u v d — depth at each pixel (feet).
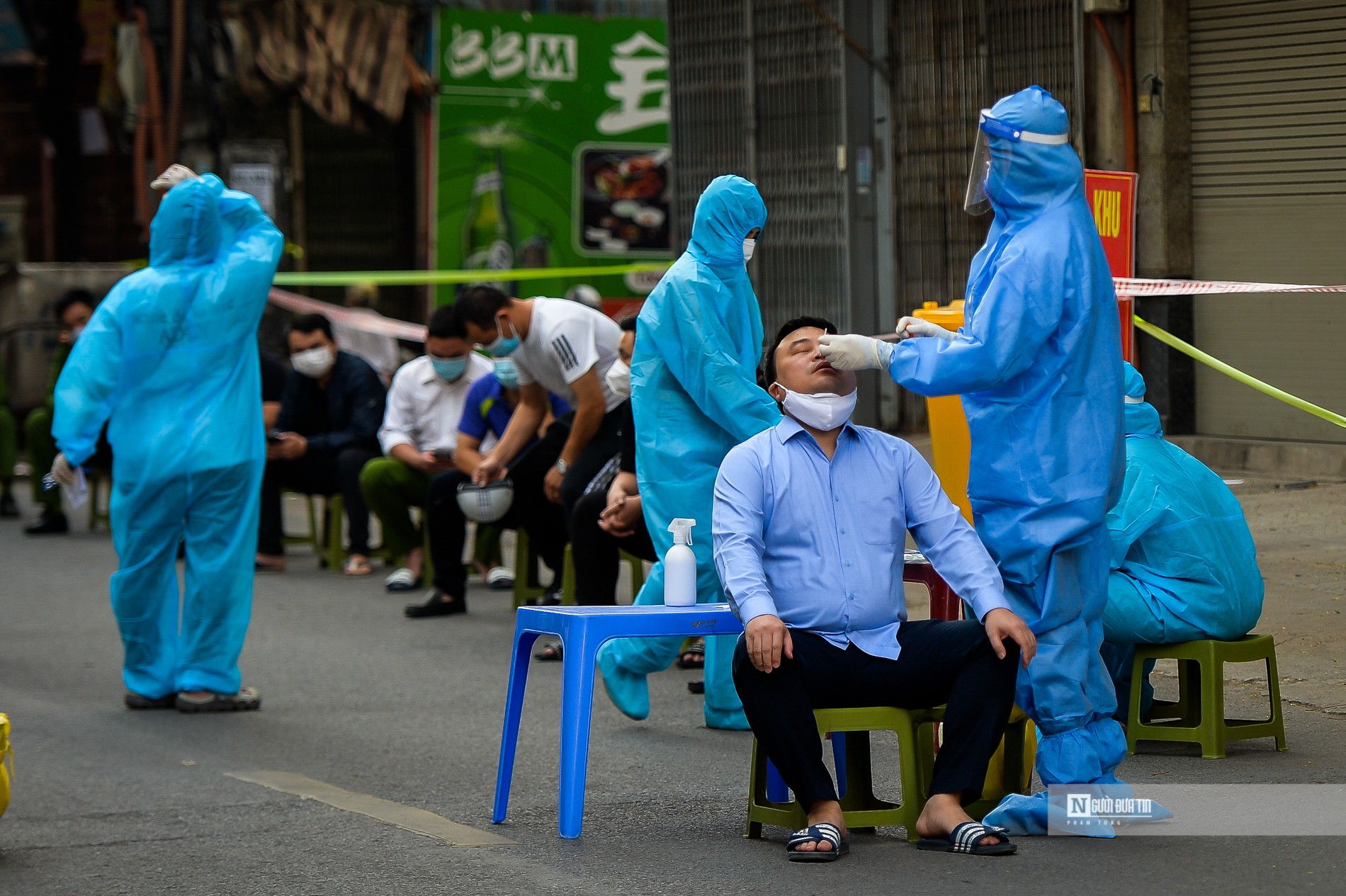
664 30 121.49
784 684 29.40
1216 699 36.35
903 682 29.78
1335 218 69.46
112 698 49.37
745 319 40.73
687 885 28.40
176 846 33.12
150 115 105.40
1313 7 69.15
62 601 67.36
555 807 35.29
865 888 27.58
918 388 30.14
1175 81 73.46
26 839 34.04
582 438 53.57
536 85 119.85
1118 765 36.04
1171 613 36.24
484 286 54.44
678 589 34.50
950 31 84.17
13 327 104.73
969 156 84.48
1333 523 61.31
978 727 29.14
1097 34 75.72
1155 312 74.43
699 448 40.88
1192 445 74.13
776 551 30.35
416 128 118.62
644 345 41.22
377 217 119.96
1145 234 74.79
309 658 54.70
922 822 29.68
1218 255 73.61
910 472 30.83
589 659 31.78
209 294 45.73
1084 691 30.42
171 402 45.96
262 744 42.75
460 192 119.03
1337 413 70.18
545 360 54.13
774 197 93.15
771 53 92.53
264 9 113.91
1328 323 70.13
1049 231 30.22
